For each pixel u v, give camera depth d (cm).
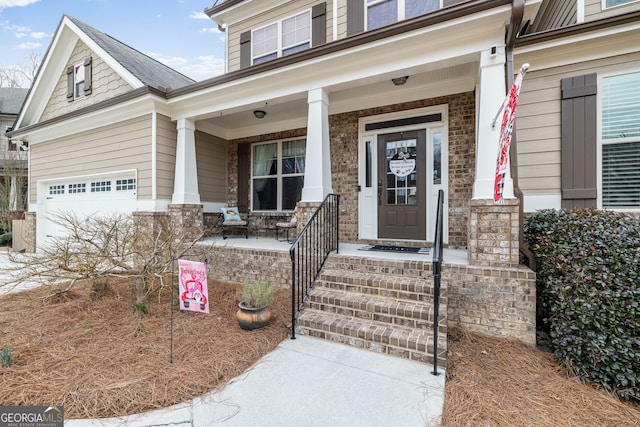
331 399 208
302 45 616
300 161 675
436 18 346
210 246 497
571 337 244
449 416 192
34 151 812
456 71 453
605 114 360
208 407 199
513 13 308
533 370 247
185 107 580
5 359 237
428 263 343
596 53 360
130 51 758
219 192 734
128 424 183
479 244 329
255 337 300
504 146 273
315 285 368
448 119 502
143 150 588
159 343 283
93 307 375
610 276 231
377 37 380
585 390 222
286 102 558
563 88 371
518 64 390
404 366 251
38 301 399
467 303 318
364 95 543
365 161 568
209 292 438
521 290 297
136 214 581
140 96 560
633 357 216
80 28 684
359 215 566
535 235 325
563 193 371
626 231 242
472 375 239
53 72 790
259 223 708
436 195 512
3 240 1034
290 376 235
